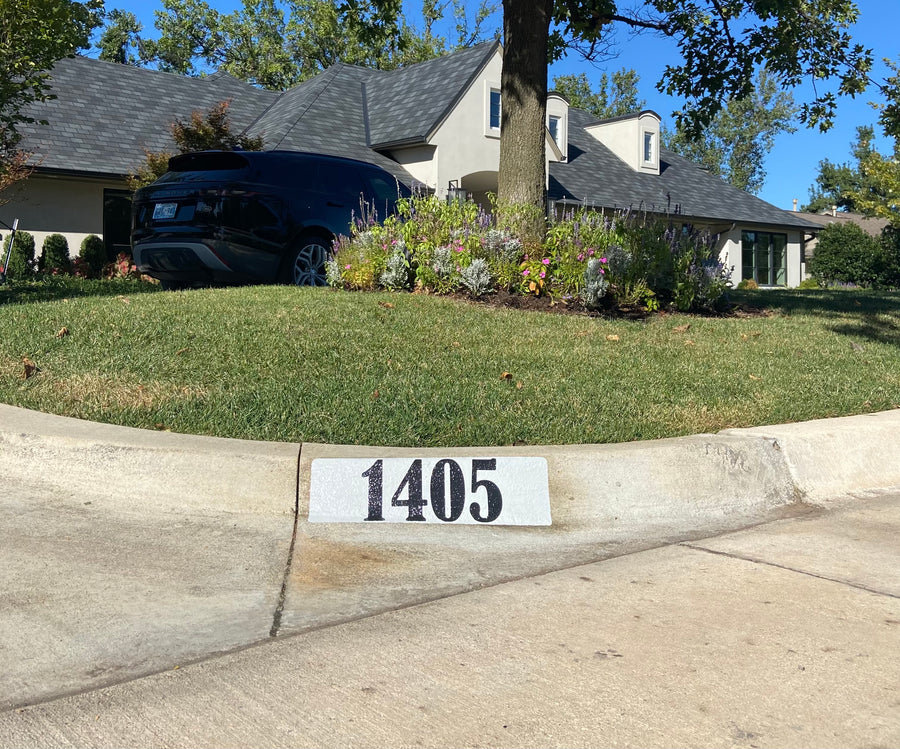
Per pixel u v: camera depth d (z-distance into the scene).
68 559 3.56
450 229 9.31
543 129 9.95
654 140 28.95
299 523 4.14
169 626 3.01
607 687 2.62
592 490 4.37
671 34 11.75
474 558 3.80
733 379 6.67
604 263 8.76
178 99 20.69
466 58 21.80
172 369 5.80
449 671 2.71
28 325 6.77
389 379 5.88
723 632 3.02
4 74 10.16
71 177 16.30
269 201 9.55
